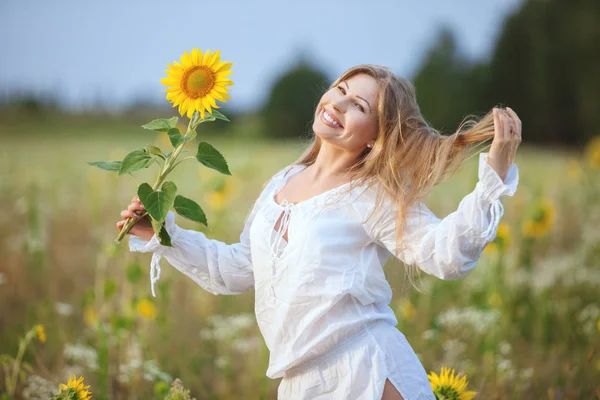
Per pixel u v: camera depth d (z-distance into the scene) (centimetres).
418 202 289
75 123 4134
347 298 283
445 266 272
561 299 586
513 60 3978
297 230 287
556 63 3812
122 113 4247
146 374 402
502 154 264
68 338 478
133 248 308
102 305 505
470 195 269
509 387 431
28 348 441
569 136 3853
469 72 4347
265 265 295
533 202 753
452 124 4262
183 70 278
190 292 590
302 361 283
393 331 290
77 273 645
